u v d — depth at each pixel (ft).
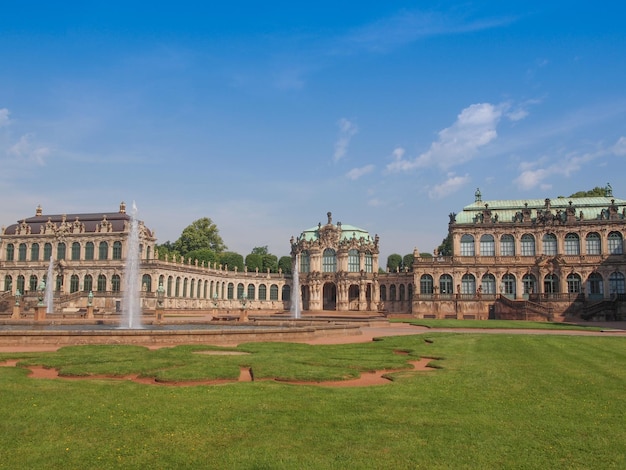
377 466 51.37
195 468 50.62
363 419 66.18
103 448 55.31
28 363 102.17
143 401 73.15
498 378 95.20
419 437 59.67
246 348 135.23
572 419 67.51
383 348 144.46
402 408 71.82
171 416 66.18
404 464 51.96
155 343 144.15
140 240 453.17
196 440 57.82
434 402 75.66
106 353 117.29
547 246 426.92
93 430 60.54
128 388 80.69
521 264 426.10
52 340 138.82
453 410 71.26
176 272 450.71
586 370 105.09
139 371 95.45
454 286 435.12
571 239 422.82
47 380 85.81
